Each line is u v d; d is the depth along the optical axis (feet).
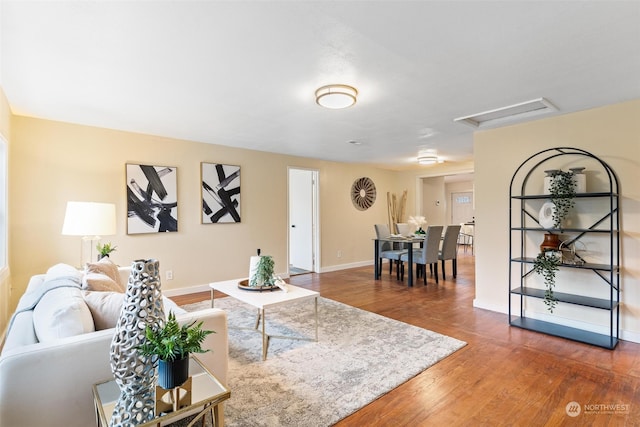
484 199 12.59
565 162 10.61
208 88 8.68
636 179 9.30
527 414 6.13
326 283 17.54
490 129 12.42
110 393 4.45
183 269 14.92
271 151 17.78
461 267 22.62
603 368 7.87
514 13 5.39
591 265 9.71
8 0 5.03
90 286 6.29
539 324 10.78
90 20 5.61
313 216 20.92
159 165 14.14
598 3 5.11
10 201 10.91
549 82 8.19
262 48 6.59
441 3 5.14
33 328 5.26
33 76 7.93
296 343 9.43
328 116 11.14
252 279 9.75
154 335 4.14
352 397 6.68
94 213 10.05
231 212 16.42
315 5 5.20
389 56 6.90
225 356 6.03
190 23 5.71
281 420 5.94
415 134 13.69
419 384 7.20
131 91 8.89
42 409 4.28
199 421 4.77
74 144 12.14
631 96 9.12
